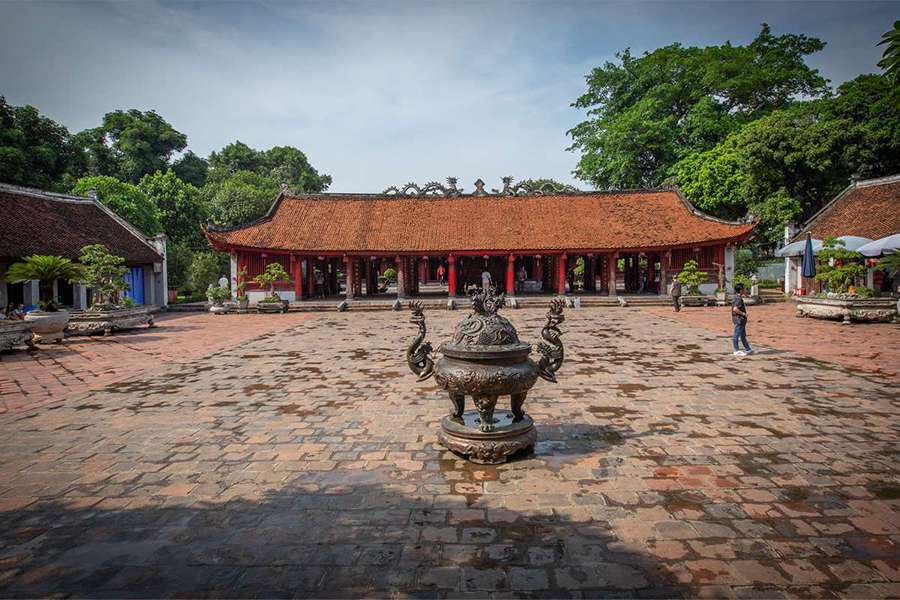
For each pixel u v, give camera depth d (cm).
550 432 826
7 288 2491
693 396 1034
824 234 3145
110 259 2264
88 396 1096
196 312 3412
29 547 506
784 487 614
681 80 4900
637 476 652
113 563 476
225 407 1000
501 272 4512
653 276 3991
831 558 466
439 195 4091
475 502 588
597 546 493
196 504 593
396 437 815
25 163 3778
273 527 539
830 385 1105
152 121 6981
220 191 5819
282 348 1745
